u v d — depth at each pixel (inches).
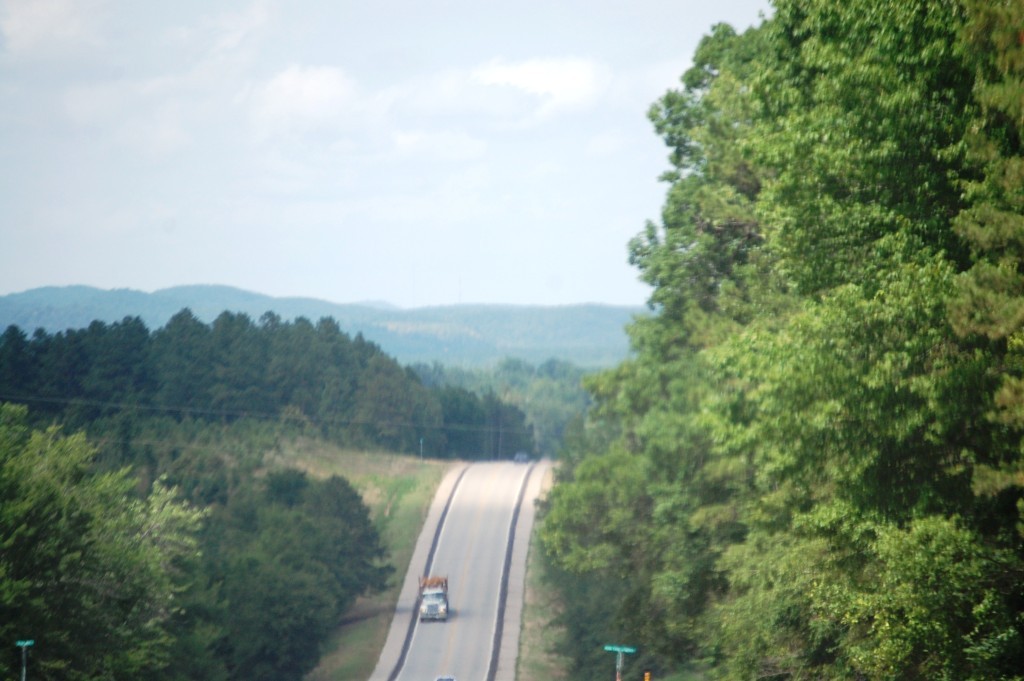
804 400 1560.0
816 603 1744.6
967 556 1429.6
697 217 3041.3
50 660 2901.1
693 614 2812.5
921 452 1535.4
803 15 1920.5
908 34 1518.2
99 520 3164.4
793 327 1633.9
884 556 1491.1
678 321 3105.3
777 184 1756.9
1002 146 1403.8
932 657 1493.6
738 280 2871.6
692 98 3137.3
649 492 2849.4
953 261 1497.3
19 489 2930.6
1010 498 1481.3
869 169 1592.0
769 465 1707.7
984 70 1380.4
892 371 1469.0
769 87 1977.1
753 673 2206.0
